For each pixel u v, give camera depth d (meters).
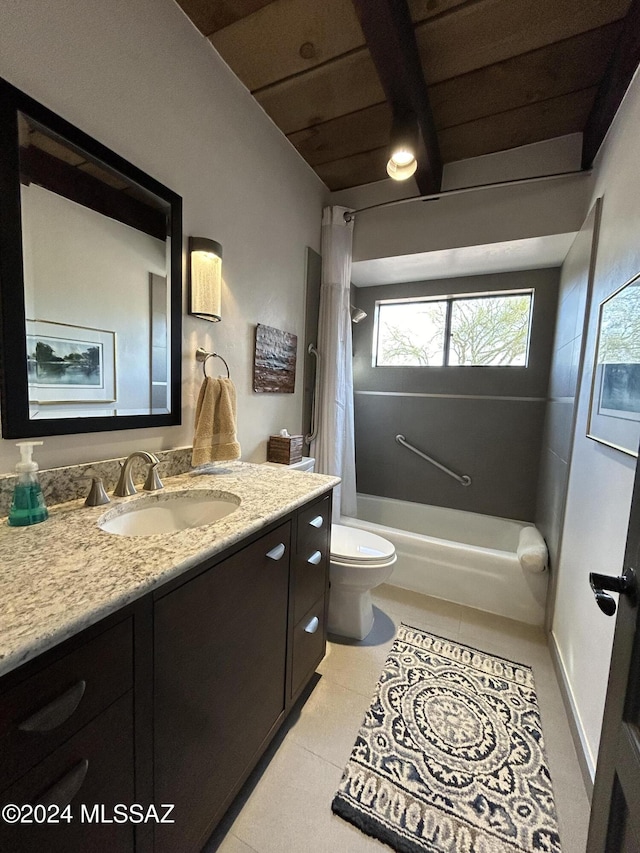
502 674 1.53
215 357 1.52
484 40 1.28
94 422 1.08
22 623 0.50
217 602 0.83
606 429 1.21
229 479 1.35
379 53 1.22
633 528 0.66
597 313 1.41
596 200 1.54
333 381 2.30
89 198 1.03
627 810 0.58
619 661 0.67
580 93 1.51
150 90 1.15
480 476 2.66
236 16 1.24
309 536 1.27
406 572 2.16
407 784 1.07
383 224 2.23
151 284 1.22
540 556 1.83
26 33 0.85
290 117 1.71
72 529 0.84
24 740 0.48
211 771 0.85
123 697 0.62
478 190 1.98
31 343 0.92
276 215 1.84
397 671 1.52
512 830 0.96
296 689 1.26
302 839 0.93
